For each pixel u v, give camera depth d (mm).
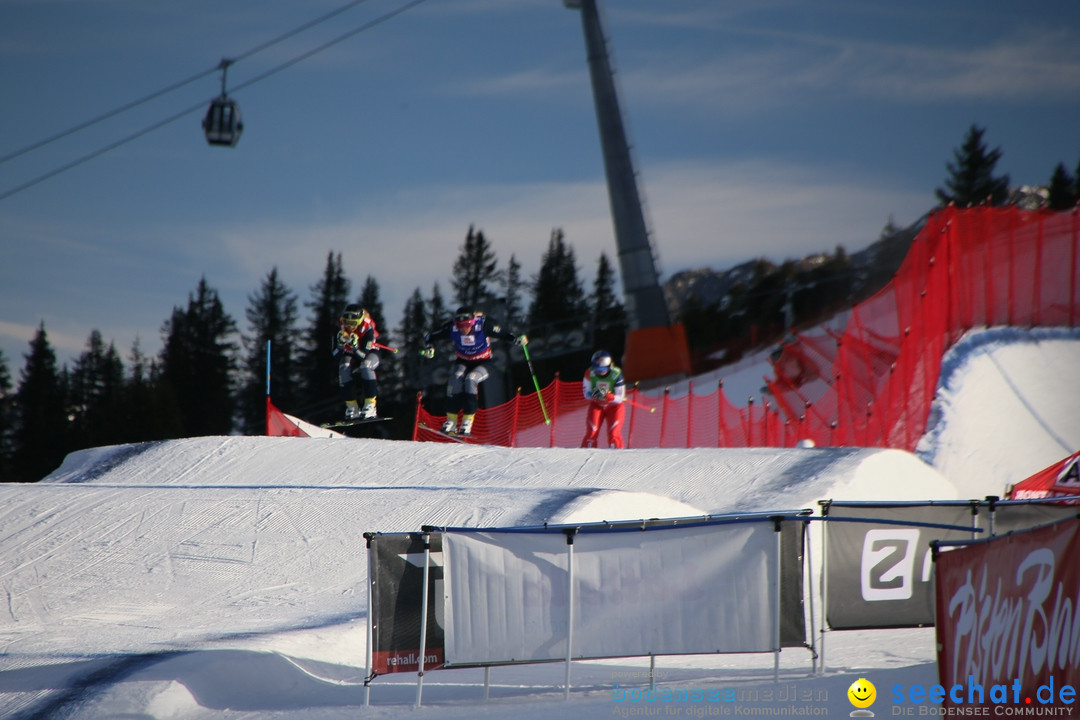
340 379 61656
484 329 61656
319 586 39500
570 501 44812
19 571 41812
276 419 77562
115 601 38594
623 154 155750
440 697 27078
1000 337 91000
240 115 65875
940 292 87375
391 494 48312
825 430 78375
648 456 57281
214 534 45062
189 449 62688
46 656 31016
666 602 25953
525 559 26141
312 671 29969
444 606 26016
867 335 95812
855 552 28672
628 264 157250
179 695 26484
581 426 97312
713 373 161375
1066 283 100438
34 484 53594
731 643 25703
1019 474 71125
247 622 35031
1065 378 84938
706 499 50906
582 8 154250
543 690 27438
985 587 17953
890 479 55125
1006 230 102125
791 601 26125
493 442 94750
